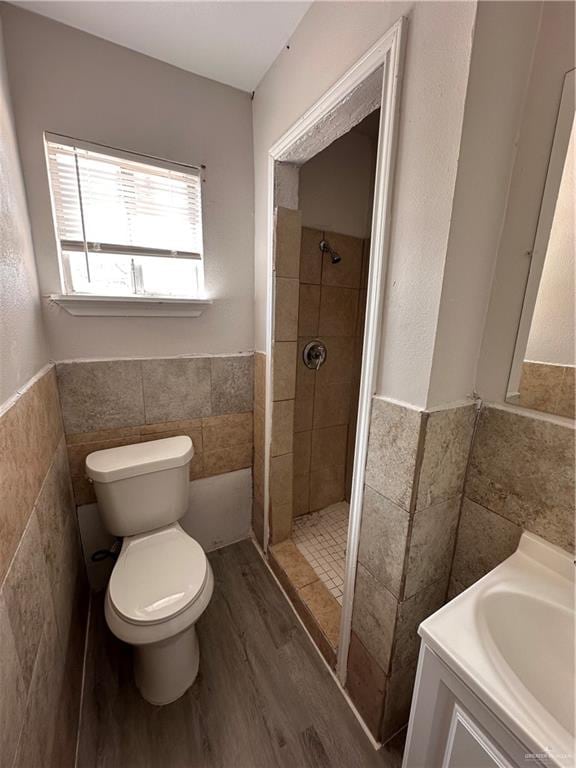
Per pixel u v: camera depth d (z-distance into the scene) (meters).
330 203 1.74
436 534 0.93
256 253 1.64
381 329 0.90
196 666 1.27
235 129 1.51
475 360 0.87
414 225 0.78
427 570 0.95
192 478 1.75
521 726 0.49
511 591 0.72
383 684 1.01
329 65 1.00
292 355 1.61
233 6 1.07
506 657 0.67
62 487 1.24
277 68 1.29
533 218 0.75
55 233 1.24
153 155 1.36
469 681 0.56
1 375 0.76
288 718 1.14
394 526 0.91
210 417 1.72
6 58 1.07
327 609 1.44
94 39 1.20
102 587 1.60
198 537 1.85
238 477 1.89
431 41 0.69
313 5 1.05
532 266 0.76
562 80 0.67
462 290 0.77
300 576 1.62
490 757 0.55
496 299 0.82
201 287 1.58
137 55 1.27
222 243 1.57
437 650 0.61
